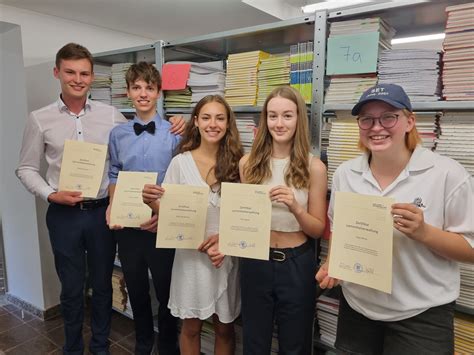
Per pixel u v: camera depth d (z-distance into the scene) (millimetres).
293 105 1301
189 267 1532
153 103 1758
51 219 1834
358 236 1018
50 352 2160
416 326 1011
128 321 2520
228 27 3041
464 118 1245
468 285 1272
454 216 952
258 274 1355
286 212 1337
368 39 1360
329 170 1518
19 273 2701
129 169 1771
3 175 2668
